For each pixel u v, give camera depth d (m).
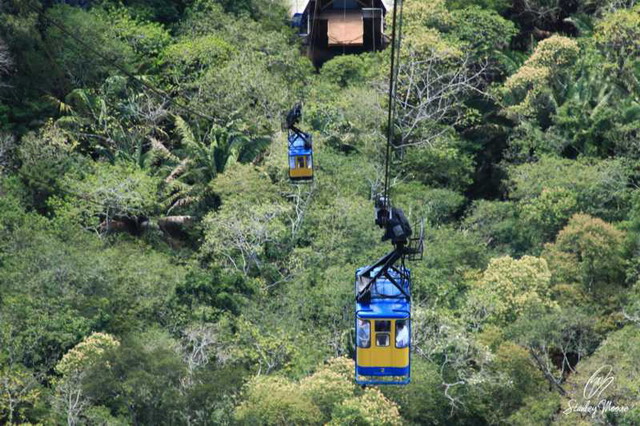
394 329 98.25
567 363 187.25
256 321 183.00
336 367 166.12
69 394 151.75
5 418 151.62
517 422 169.62
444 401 174.50
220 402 153.62
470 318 184.75
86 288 180.12
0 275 176.50
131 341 160.75
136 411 151.75
